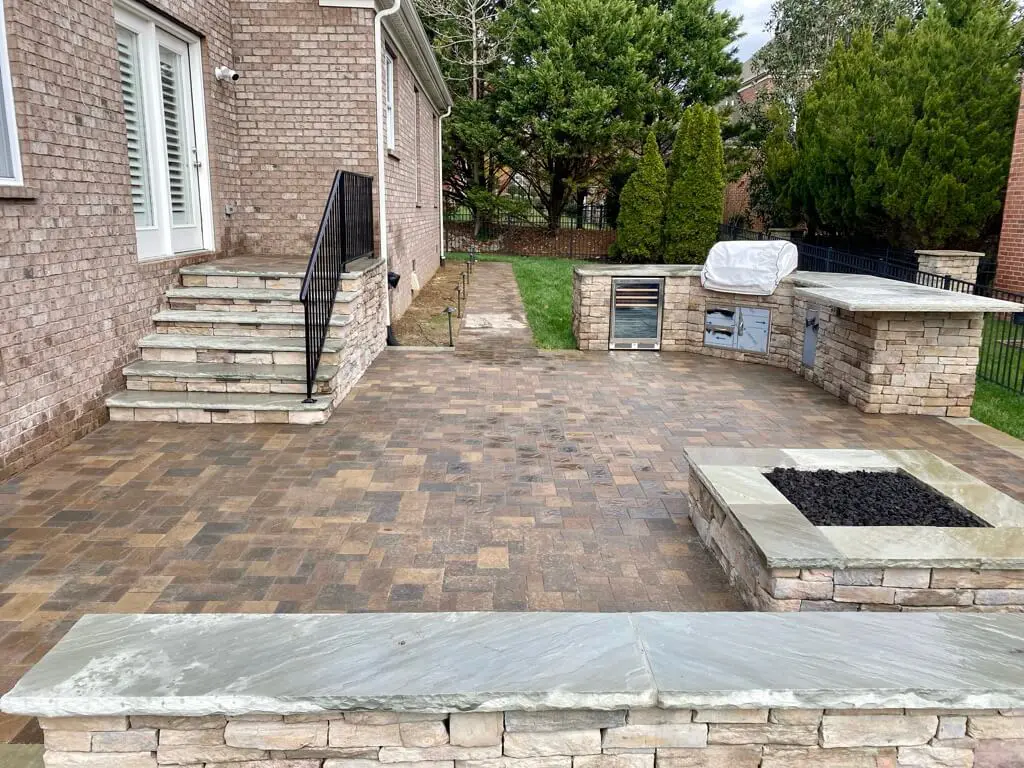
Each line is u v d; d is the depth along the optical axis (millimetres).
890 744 2166
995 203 11891
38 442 4863
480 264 19375
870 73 15180
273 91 8125
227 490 4496
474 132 21031
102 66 5527
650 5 21406
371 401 6570
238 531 3949
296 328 6613
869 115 13555
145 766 2074
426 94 14008
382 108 8461
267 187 8289
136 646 2234
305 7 7953
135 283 6164
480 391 7035
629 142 20969
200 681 2047
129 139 6336
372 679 2072
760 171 20984
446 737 2072
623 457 5242
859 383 6688
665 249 17922
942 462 3990
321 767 2090
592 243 22656
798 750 2154
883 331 6398
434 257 16828
